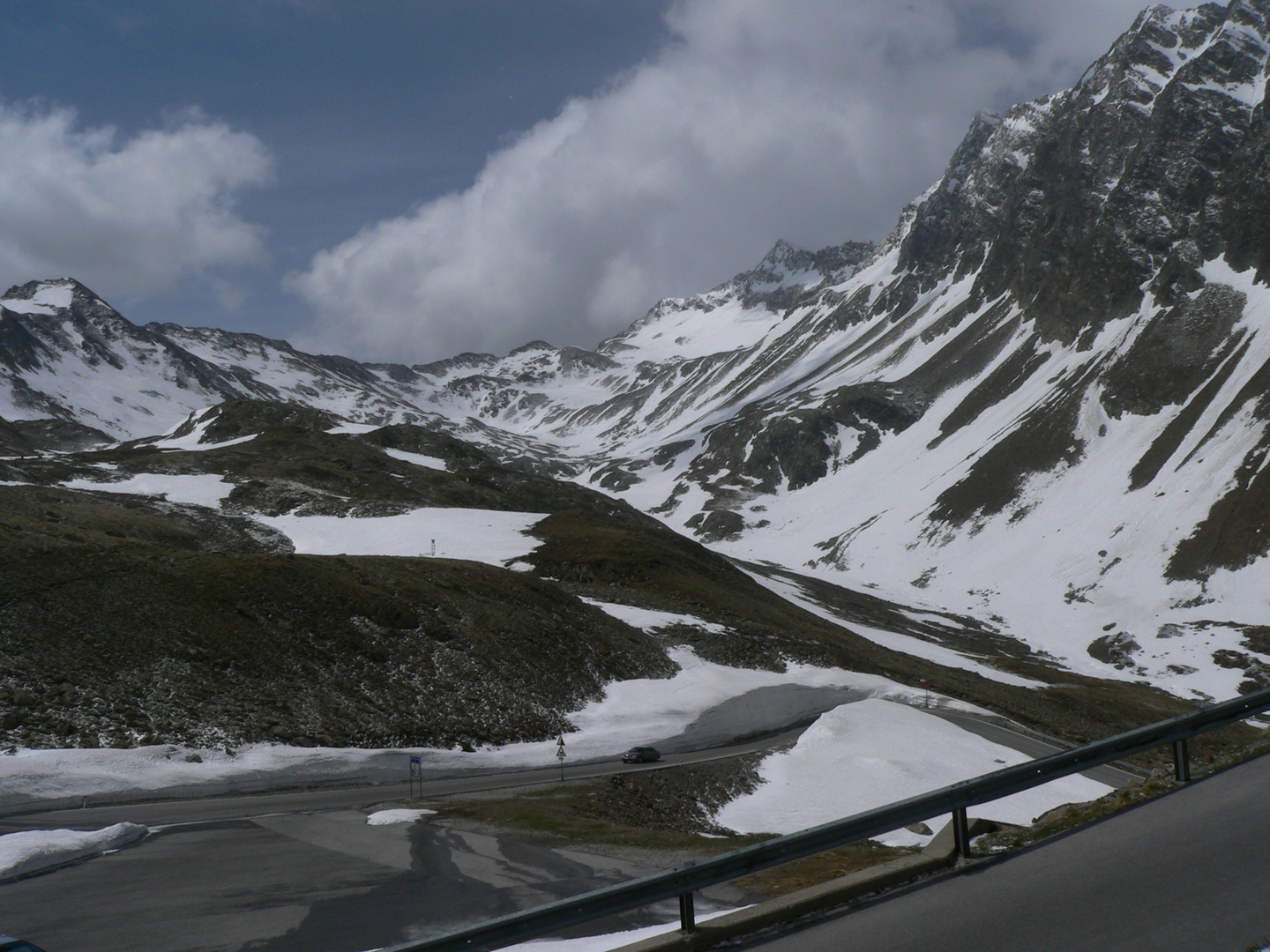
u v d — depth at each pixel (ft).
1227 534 485.15
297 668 172.65
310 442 533.96
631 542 378.94
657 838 86.89
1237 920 31.42
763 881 55.31
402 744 160.04
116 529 308.60
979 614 515.09
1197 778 49.55
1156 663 406.00
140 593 176.35
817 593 482.28
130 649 158.71
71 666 148.25
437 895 65.72
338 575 216.13
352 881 70.49
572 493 563.07
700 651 266.57
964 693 281.54
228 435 605.31
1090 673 401.49
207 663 163.02
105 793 116.98
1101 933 31.83
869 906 37.58
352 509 418.72
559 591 271.28
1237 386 596.29
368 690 175.42
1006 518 619.26
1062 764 45.24
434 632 206.69
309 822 99.35
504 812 105.50
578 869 73.00
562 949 43.14
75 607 164.86
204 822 100.32
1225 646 402.93
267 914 61.46
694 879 36.22
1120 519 552.82
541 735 184.75
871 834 39.88
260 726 148.25
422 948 32.65
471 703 185.37
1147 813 44.93
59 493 354.13
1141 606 467.52
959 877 39.60
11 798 110.83
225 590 187.32
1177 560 492.13
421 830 93.15
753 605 352.69
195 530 352.90
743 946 35.17
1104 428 655.35
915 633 437.58
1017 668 375.86
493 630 220.64
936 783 164.45
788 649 282.56
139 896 67.46
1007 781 43.52
